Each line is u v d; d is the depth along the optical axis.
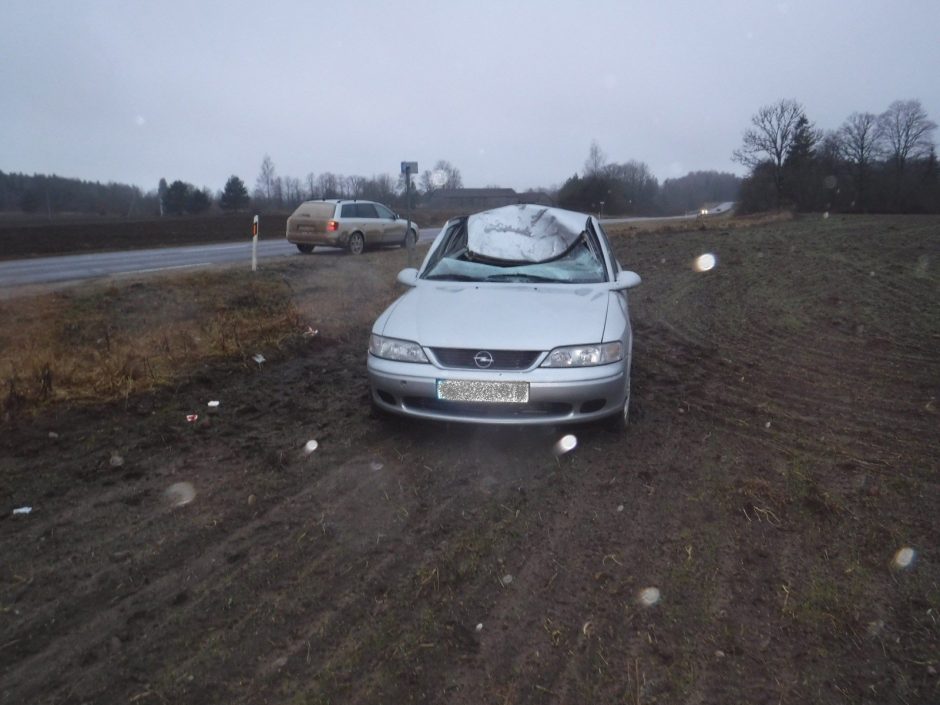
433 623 2.71
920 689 2.38
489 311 4.62
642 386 6.05
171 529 3.45
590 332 4.38
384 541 3.34
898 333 8.23
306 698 2.31
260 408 5.34
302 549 3.26
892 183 73.12
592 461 4.32
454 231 5.94
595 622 2.73
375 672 2.44
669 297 11.06
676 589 2.95
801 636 2.65
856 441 4.69
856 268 14.24
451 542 3.34
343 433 4.79
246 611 2.78
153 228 33.25
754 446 4.59
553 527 3.49
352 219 18.45
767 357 7.14
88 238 26.14
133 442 4.59
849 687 2.38
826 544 3.32
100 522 3.51
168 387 5.73
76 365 5.95
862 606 2.83
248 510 3.65
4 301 8.63
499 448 4.52
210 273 11.60
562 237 5.69
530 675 2.43
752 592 2.93
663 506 3.71
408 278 5.48
